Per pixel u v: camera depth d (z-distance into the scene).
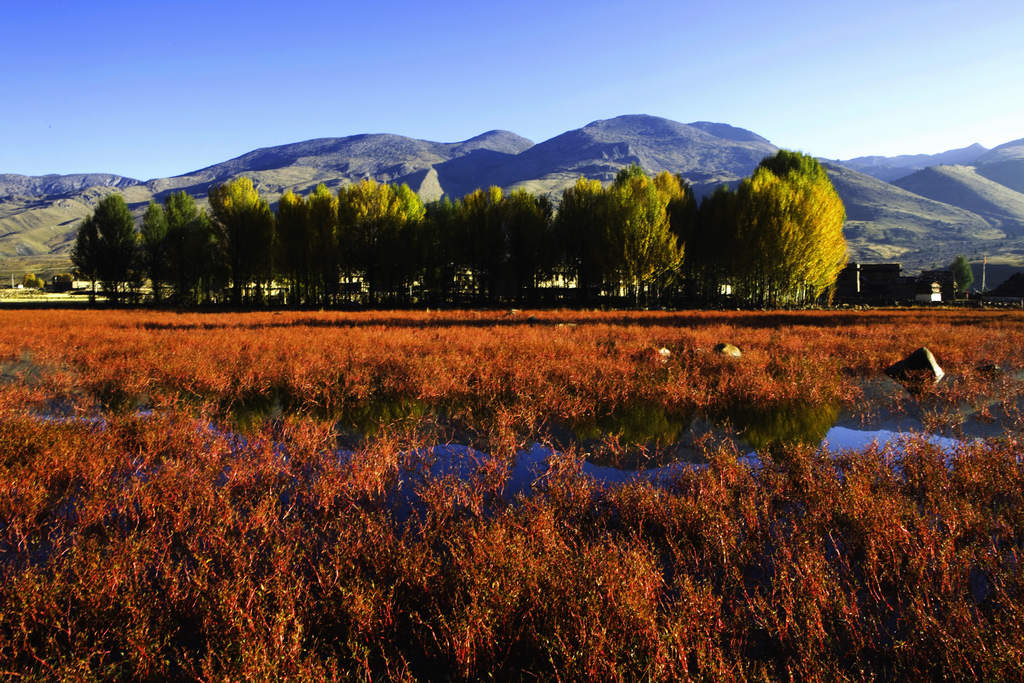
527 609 3.18
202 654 3.18
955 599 3.48
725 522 4.39
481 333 18.42
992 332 19.45
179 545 4.53
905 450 6.47
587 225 48.22
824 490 5.19
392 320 26.62
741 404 9.76
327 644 3.24
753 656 3.13
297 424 8.02
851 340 17.14
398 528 4.83
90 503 4.89
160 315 32.06
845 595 3.63
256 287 53.31
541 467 6.58
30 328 21.69
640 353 14.34
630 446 7.41
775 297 46.88
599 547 3.82
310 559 4.21
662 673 2.69
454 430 8.19
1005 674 2.68
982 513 4.76
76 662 2.86
